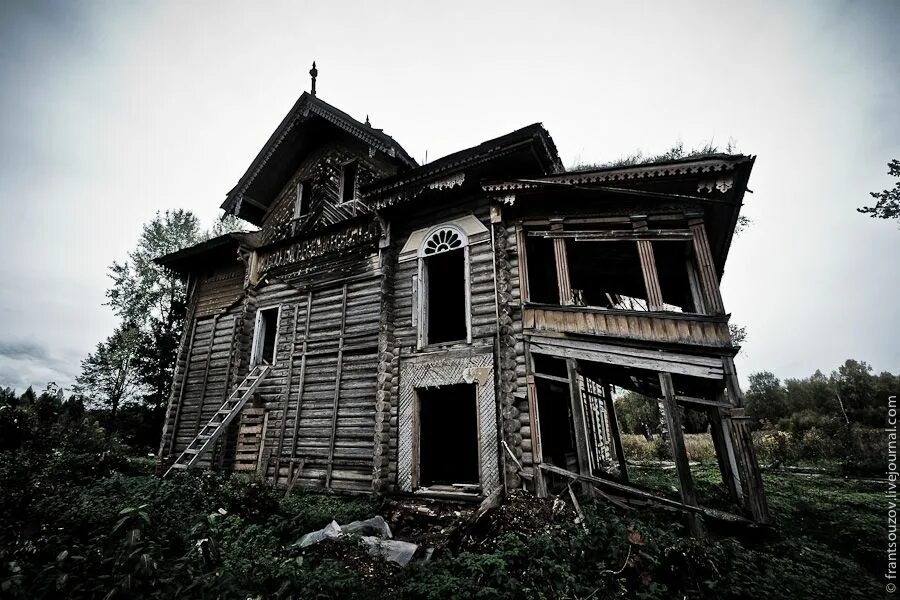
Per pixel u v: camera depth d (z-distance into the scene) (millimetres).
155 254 31891
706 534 6277
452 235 10164
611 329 7875
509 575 4699
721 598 4508
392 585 5000
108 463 11117
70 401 23188
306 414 11203
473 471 12406
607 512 6480
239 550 5250
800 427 35000
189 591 3871
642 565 4918
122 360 29312
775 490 11773
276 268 13570
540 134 8977
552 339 8266
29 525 4934
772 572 5066
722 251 10109
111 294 31812
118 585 3574
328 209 13695
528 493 7355
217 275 15359
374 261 11453
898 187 12578
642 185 8164
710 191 7695
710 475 15031
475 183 9961
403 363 9820
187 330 15148
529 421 7957
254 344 13164
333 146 14414
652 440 27062
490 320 9023
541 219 9133
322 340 11672
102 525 5348
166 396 26172
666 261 10352
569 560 5066
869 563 6445
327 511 8031
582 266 11469
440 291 14594
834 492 11594
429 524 8055
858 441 18672
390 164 12586
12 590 3377
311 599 4246
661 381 7277
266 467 11188
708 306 7402
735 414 6668
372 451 9891
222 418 11648
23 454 10000
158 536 4949
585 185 8391
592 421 13430
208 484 8148
